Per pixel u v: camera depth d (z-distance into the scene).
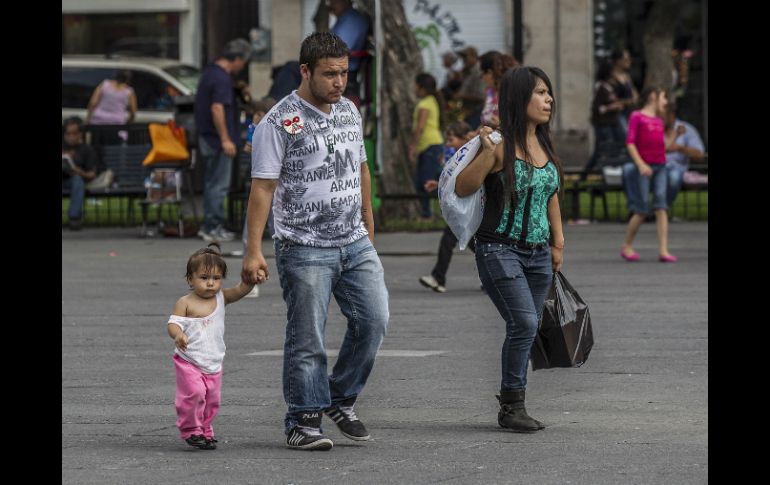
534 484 13.45
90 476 14.05
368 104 40.34
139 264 35.91
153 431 16.39
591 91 70.69
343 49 15.26
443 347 22.52
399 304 27.89
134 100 52.47
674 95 68.31
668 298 28.11
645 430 16.05
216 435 16.14
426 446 15.37
